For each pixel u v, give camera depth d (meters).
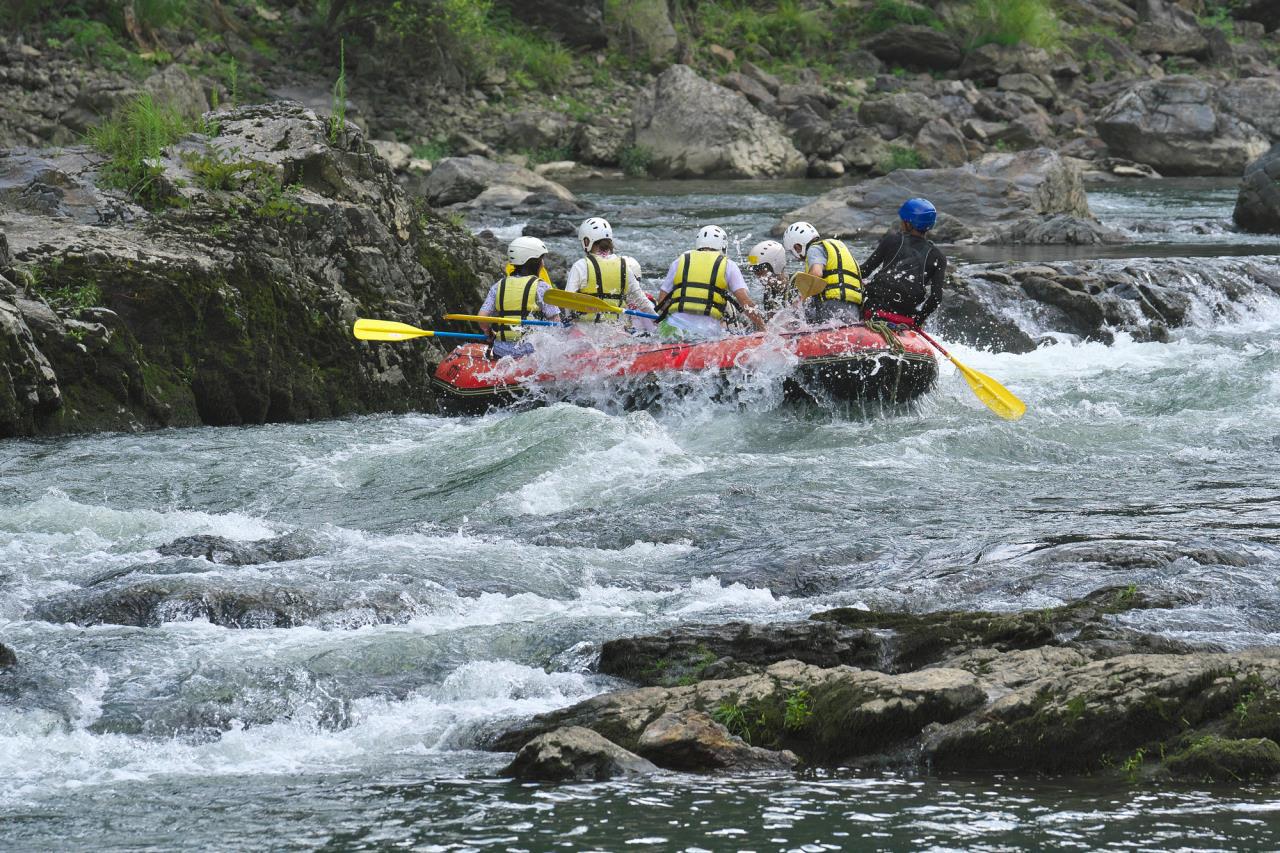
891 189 67.12
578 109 103.44
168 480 25.75
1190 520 21.70
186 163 36.28
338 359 34.31
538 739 12.98
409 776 12.80
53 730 14.00
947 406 32.53
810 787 12.31
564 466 25.75
